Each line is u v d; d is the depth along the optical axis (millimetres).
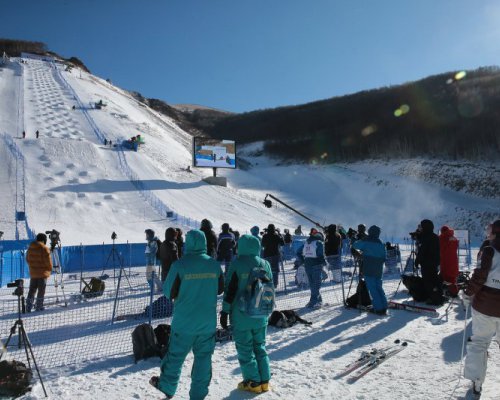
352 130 81562
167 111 129875
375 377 5266
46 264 9477
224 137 114625
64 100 65438
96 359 6086
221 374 5477
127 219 32000
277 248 11273
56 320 8383
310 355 6152
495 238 4500
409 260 14125
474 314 4527
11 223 28250
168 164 49375
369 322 7992
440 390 4789
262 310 4762
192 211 36062
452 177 54156
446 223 44812
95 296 10352
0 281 14727
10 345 6723
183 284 4523
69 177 37750
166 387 4461
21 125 50219
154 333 6258
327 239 12047
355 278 13789
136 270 17578
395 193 53844
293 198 52781
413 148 66938
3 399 4656
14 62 84625
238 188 53719
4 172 36438
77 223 29984
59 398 4754
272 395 4793
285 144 88062
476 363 4430
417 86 91062
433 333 7164
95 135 52250
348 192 56156
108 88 92938
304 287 12023
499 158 57656
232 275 4988
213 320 4594
